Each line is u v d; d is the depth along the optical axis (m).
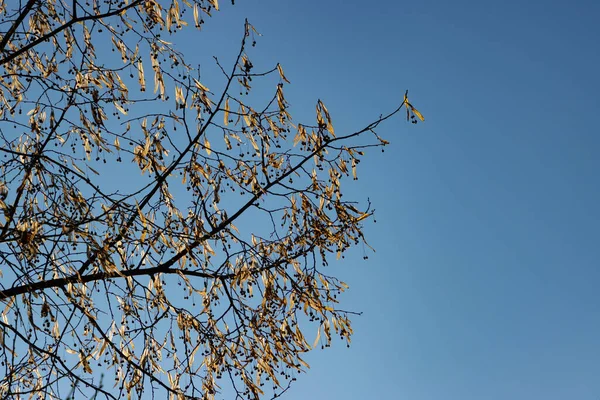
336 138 6.75
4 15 7.24
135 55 7.07
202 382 6.48
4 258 5.63
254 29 6.64
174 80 6.79
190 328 6.52
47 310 5.66
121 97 7.11
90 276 6.25
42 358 5.74
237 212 6.83
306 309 6.62
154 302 6.41
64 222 5.61
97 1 7.19
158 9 6.96
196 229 6.70
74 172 5.81
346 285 6.86
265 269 6.70
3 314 6.16
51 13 7.27
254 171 6.87
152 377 5.97
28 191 5.90
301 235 6.80
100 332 5.90
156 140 6.78
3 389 5.74
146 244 6.32
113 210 6.07
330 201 6.80
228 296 6.69
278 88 6.69
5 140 6.62
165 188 6.71
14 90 7.09
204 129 6.65
